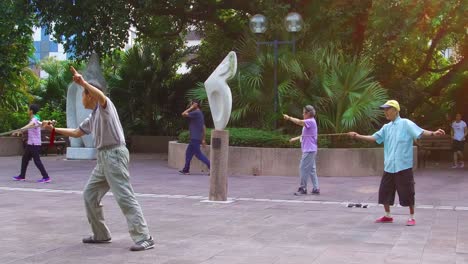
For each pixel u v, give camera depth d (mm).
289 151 14602
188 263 5590
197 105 14812
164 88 25828
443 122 24297
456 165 18984
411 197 7789
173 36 25469
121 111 25547
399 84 20703
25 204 9523
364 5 19250
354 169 14812
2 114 22359
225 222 7980
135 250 6102
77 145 19641
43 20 20359
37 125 8938
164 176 14352
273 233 7184
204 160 14773
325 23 19188
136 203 6230
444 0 17172
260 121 16672
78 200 10023
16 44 22578
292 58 16375
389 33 17828
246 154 14891
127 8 20094
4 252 6031
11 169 15781
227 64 10008
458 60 24547
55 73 27875
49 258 5777
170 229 7410
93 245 6391
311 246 6422
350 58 17234
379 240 6781
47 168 16219
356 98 15406
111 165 6105
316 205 9773
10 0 20328
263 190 11820
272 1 19125
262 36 18406
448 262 5664
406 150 7840
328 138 15422
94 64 19828
